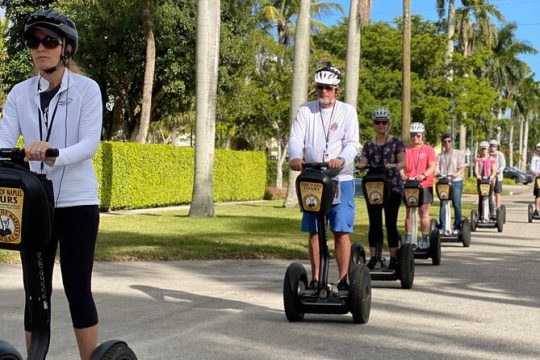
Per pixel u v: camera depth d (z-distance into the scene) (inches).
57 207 161.6
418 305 317.4
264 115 1531.7
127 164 880.3
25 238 146.3
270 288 354.0
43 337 154.2
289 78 1494.8
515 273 418.0
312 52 1560.0
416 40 1448.1
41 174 154.5
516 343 251.6
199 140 758.5
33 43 161.3
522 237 657.6
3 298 309.4
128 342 243.6
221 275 390.3
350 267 325.1
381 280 361.1
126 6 1120.8
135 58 1210.0
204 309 301.1
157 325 270.1
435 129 1425.9
